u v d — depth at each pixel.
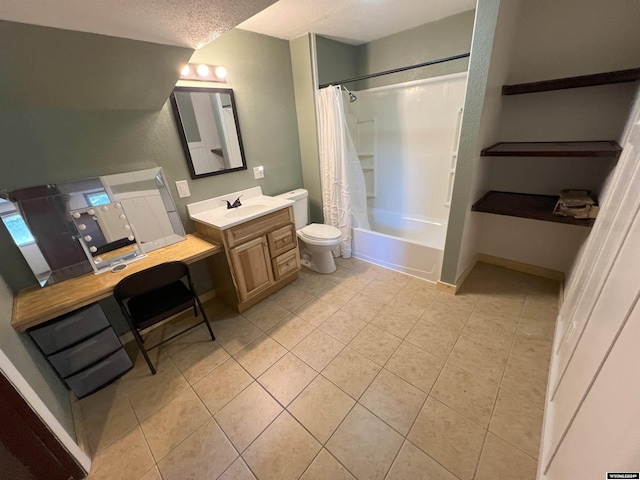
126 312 1.54
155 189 1.91
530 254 2.37
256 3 1.06
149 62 1.44
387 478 1.13
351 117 3.01
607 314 0.88
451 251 2.13
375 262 2.80
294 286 2.52
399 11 2.18
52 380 1.39
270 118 2.54
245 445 1.29
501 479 1.10
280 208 2.25
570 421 0.95
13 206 1.43
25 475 1.07
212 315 2.21
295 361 1.72
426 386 1.50
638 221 0.80
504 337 1.77
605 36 1.67
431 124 2.68
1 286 1.33
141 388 1.61
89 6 0.95
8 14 0.93
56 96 1.39
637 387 0.56
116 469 1.23
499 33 1.52
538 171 2.14
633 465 0.52
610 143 1.77
